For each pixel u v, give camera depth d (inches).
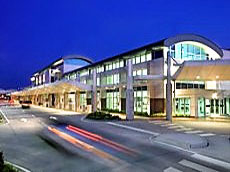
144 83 1483.8
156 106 1427.2
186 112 1403.8
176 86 1433.3
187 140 672.4
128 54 1680.6
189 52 1513.3
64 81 1621.6
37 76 4028.1
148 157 541.6
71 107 2316.7
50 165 487.2
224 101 1483.8
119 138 764.6
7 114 1723.7
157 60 1421.0
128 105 1262.3
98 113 1333.7
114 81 1829.5
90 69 2250.2
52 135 828.6
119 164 492.4
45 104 3208.7
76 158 537.0
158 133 852.6
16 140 740.0
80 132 888.9
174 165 484.7
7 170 377.4
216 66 1089.4
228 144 670.5
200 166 478.6
